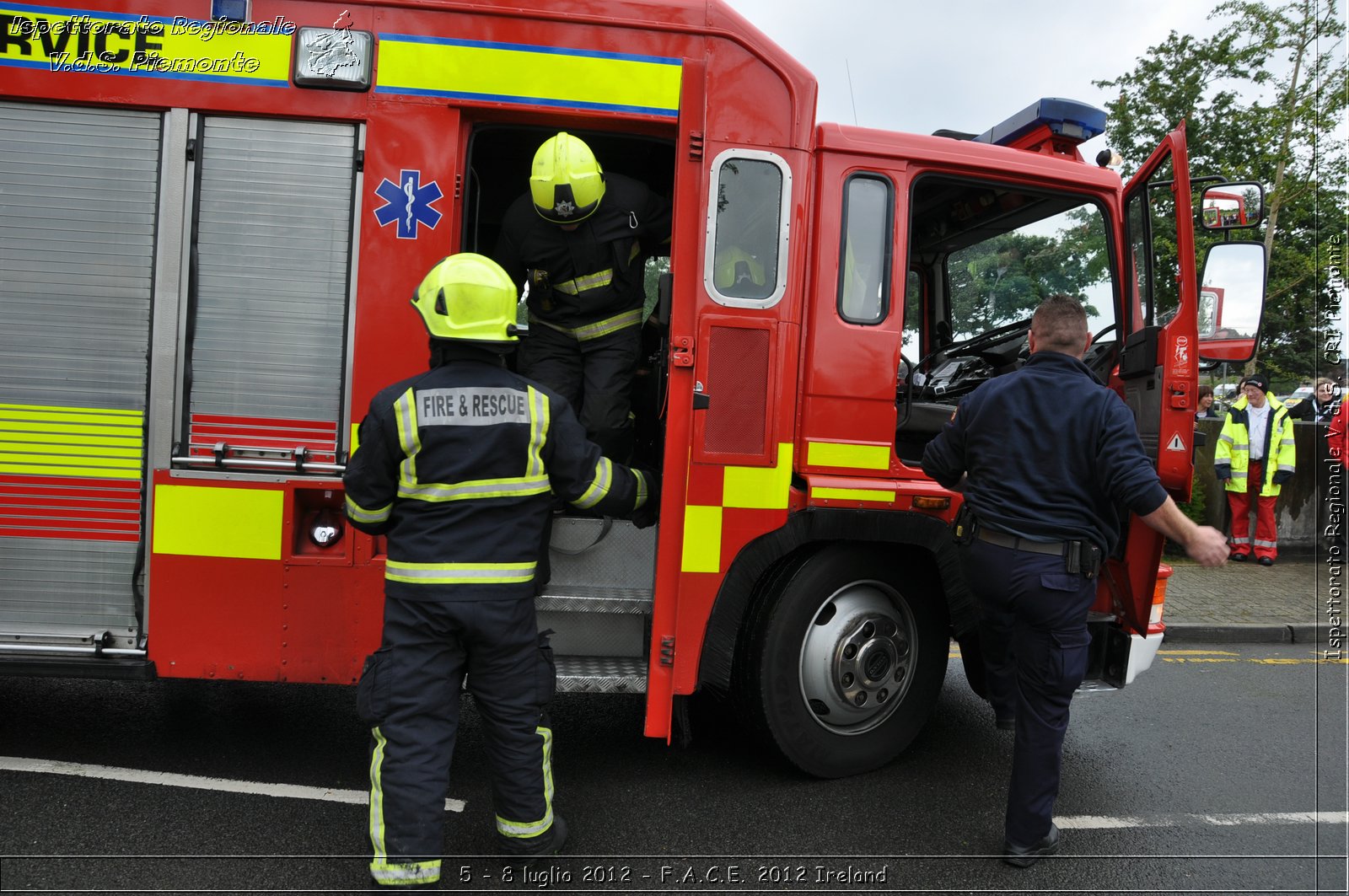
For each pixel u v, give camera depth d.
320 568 3.33
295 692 4.46
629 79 3.38
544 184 3.29
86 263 3.24
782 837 3.21
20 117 3.22
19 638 3.29
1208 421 9.64
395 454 2.55
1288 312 14.62
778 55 3.43
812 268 3.57
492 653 2.63
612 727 4.21
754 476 3.43
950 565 3.66
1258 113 16.17
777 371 3.45
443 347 2.64
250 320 3.29
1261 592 7.88
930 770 3.87
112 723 3.92
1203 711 4.93
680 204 3.37
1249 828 3.46
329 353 3.30
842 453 3.59
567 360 3.72
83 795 3.22
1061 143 4.20
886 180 3.67
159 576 3.29
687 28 3.39
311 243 3.29
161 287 3.25
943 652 3.86
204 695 4.34
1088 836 3.33
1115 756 4.19
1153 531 3.63
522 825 2.77
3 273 3.23
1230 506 9.25
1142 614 3.67
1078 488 2.92
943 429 3.28
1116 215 3.98
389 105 3.29
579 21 3.35
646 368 4.32
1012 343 4.39
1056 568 2.91
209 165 3.26
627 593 3.55
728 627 3.42
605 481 2.77
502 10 3.32
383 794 2.52
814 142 3.53
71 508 3.28
